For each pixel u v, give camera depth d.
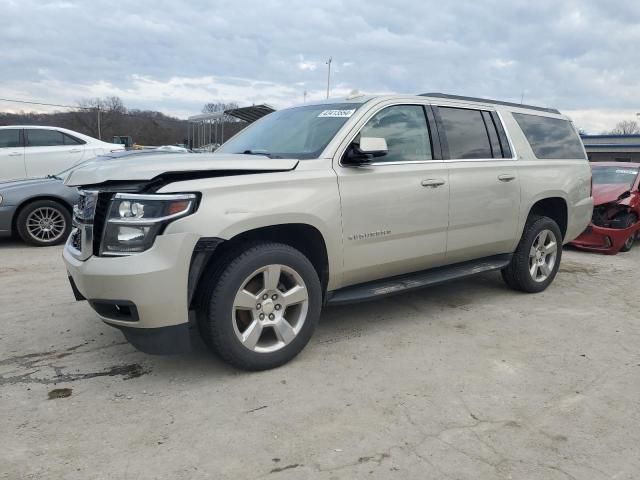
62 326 4.52
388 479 2.52
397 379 3.58
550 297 5.68
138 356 3.91
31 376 3.58
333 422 3.02
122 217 3.19
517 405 3.25
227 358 3.48
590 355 4.06
